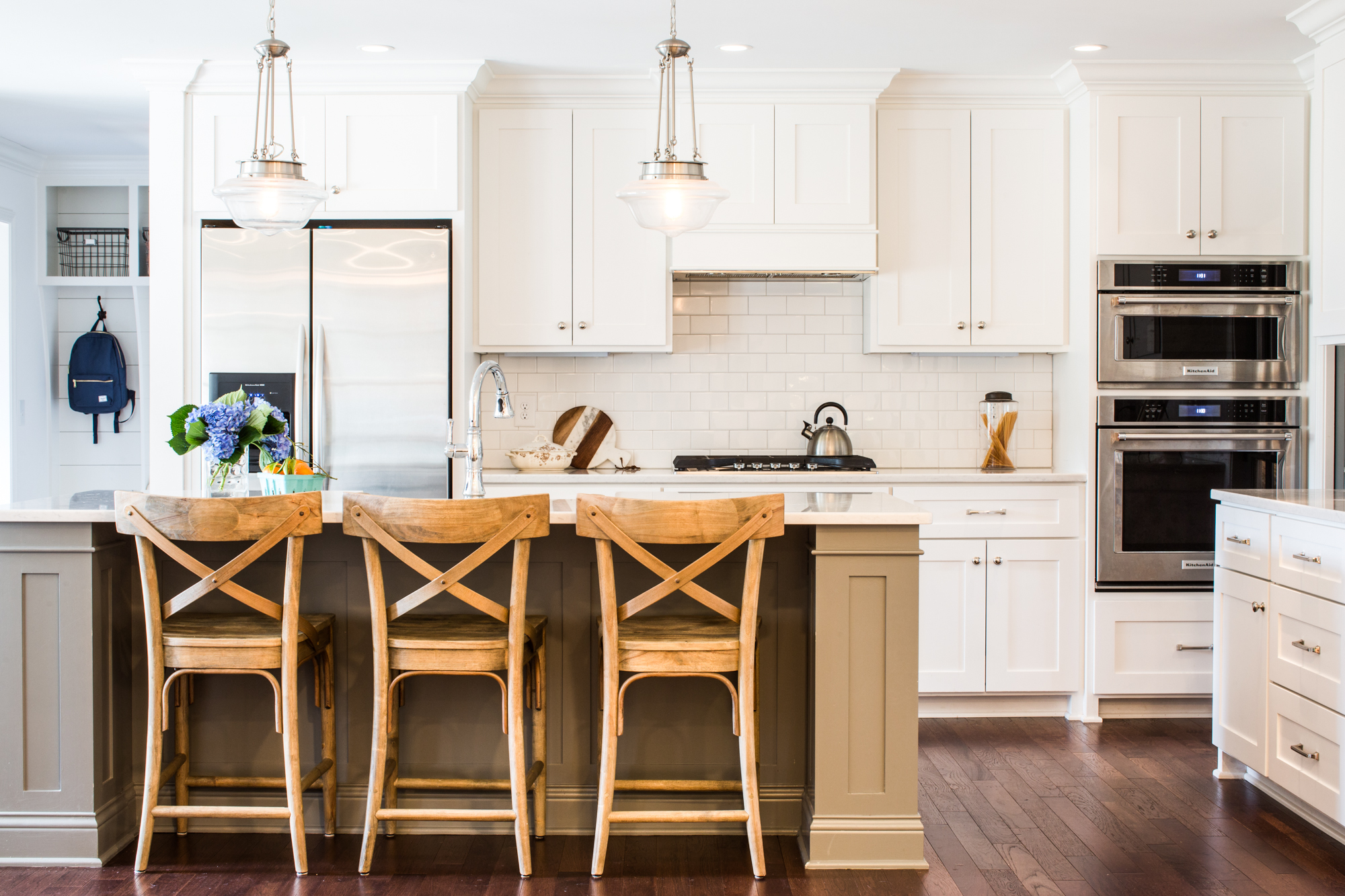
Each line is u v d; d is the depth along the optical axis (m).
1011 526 3.82
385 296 3.76
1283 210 3.83
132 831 2.70
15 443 4.89
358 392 3.76
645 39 3.53
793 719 2.71
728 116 3.94
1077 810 2.87
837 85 3.90
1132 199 3.84
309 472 2.82
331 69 3.74
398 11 3.25
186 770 2.65
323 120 3.79
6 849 2.52
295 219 2.64
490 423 4.32
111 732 2.62
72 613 2.52
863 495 3.00
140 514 2.31
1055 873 2.46
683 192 2.46
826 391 4.38
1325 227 3.49
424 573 2.30
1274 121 3.83
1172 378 3.83
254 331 3.75
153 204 3.78
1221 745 3.13
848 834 2.49
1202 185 3.83
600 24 3.38
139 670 2.73
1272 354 3.85
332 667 2.65
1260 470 3.82
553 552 2.69
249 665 2.38
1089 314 3.85
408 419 3.76
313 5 3.19
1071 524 3.82
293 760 2.40
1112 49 3.66
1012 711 3.88
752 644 2.35
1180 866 2.49
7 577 2.51
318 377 3.74
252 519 2.29
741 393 4.38
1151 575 3.80
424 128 3.79
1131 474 3.82
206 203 3.79
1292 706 2.74
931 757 3.37
